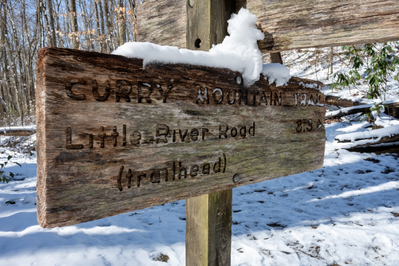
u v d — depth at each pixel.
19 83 21.97
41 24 18.66
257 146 1.22
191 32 1.29
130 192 0.85
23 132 8.96
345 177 5.69
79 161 0.74
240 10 1.21
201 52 1.03
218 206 1.35
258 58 1.17
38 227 3.55
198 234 1.36
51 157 0.69
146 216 4.21
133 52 0.83
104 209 0.79
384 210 4.07
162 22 1.48
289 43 1.15
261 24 1.21
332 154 7.17
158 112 0.90
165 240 3.38
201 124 1.02
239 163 1.16
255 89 1.20
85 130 0.74
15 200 4.65
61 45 19.50
